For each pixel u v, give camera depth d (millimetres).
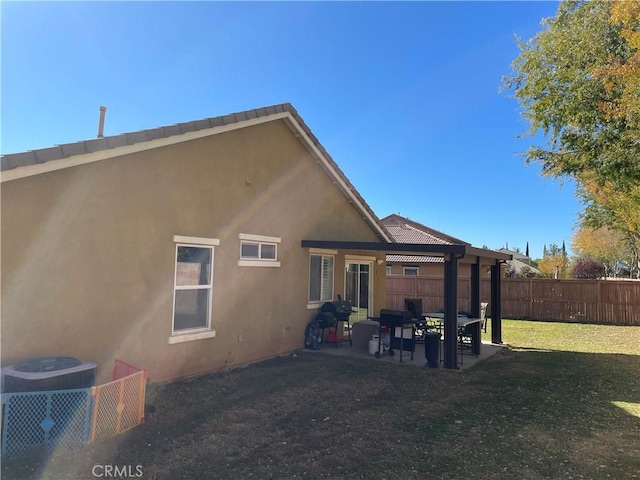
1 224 4988
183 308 7543
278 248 9758
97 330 6012
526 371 9102
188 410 5914
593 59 12602
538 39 14102
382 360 9695
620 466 4371
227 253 8336
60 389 4750
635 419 5934
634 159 11797
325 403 6426
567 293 19953
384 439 5051
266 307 9359
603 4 12086
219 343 8133
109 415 4902
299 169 10523
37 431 4438
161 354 6984
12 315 5074
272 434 5117
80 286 5801
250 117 8625
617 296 18984
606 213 18312
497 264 13094
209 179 7930
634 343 13336
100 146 5832
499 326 13000
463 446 4875
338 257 12297
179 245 7375
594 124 13180
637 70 10008
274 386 7289
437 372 8727
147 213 6762
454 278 9188
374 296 14195
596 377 8562
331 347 11195
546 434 5305
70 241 5691
